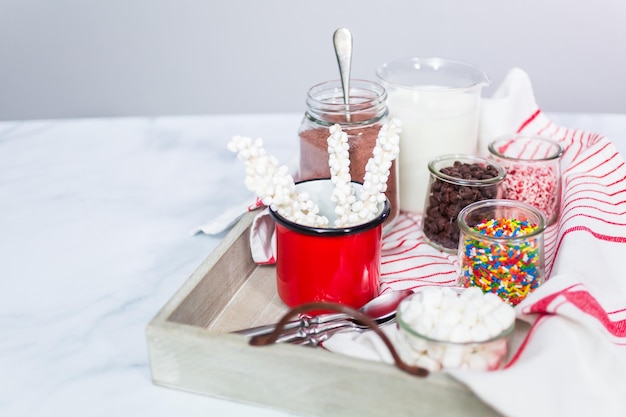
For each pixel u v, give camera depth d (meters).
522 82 1.06
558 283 0.74
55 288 0.88
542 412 0.65
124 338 0.80
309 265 0.80
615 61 1.73
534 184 0.95
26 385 0.75
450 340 0.69
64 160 1.15
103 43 1.76
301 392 0.70
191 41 1.76
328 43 1.75
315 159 0.90
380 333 0.68
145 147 1.18
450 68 1.02
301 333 0.76
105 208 1.03
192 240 0.96
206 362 0.72
